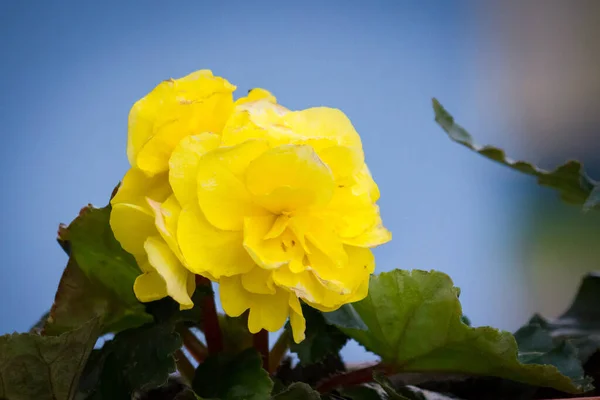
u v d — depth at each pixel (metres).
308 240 0.64
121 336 0.69
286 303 0.64
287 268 0.64
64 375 0.66
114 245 0.69
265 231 0.64
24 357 0.65
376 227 0.66
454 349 0.70
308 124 0.66
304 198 0.64
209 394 0.68
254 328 0.64
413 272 0.69
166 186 0.65
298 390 0.66
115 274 0.70
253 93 0.68
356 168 0.65
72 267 0.70
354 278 0.65
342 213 0.65
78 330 0.65
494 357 0.69
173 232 0.63
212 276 0.64
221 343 0.71
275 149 0.63
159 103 0.65
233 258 0.64
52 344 0.65
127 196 0.65
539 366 0.68
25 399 0.66
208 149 0.64
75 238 0.69
